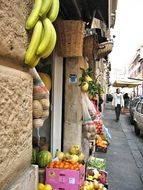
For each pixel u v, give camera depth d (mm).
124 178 8008
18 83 2057
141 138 15359
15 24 2016
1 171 1804
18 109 2057
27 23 2223
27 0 2236
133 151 11773
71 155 5770
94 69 9969
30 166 2402
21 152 2133
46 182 4578
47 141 5988
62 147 6699
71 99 6602
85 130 7051
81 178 4801
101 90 8734
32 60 2314
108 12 6941
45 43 2330
